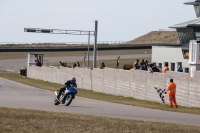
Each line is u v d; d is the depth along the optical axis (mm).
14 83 174000
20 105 80312
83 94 136000
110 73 141500
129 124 53125
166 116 71125
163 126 52781
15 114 57906
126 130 48938
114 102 104312
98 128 49625
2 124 49719
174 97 95625
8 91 128500
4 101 89688
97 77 151750
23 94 119750
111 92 140500
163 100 110000
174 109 88562
